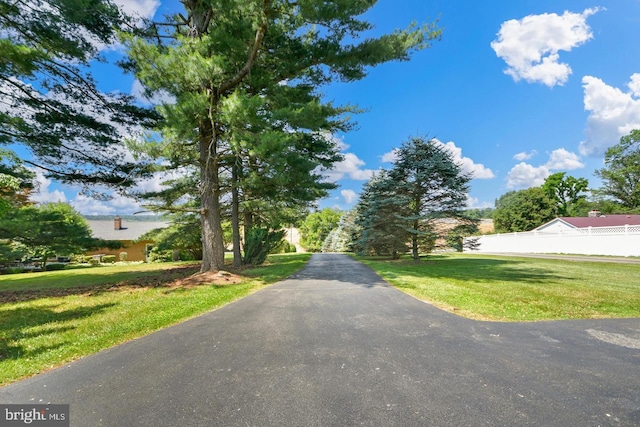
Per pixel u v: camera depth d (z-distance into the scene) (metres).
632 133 38.59
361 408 2.59
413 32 10.74
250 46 10.60
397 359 3.65
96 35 10.74
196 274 11.88
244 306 6.77
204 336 4.68
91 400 2.82
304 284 9.75
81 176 12.68
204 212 12.04
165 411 2.59
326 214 57.38
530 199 46.69
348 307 6.44
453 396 2.78
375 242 20.44
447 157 17.03
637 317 5.52
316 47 11.02
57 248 13.53
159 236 21.94
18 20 9.30
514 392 2.85
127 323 5.45
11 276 18.00
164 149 9.73
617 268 13.79
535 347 4.04
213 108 10.35
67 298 8.76
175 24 12.40
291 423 2.39
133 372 3.42
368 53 10.71
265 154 9.51
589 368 3.37
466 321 5.31
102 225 37.56
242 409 2.61
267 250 18.78
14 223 12.24
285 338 4.49
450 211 16.77
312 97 12.95
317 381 3.10
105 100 11.84
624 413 2.49
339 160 16.39
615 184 40.31
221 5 9.57
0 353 4.11
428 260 19.52
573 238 24.05
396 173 18.12
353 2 9.45
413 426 2.33
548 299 6.96
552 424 2.34
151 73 9.59
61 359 3.89
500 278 10.77
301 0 9.34
